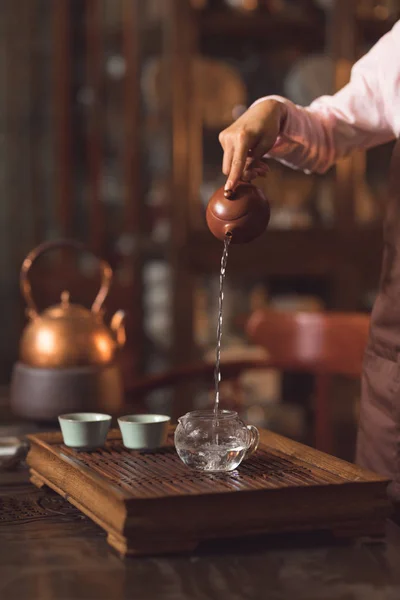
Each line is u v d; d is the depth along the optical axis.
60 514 1.35
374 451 1.65
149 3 4.23
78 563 1.13
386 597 1.02
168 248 4.25
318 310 4.52
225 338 4.39
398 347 1.61
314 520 1.20
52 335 2.03
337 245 4.43
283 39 4.37
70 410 2.00
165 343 4.33
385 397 1.63
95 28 4.20
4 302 4.34
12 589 1.04
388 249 1.66
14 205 4.32
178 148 4.21
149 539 1.15
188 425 1.30
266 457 1.40
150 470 1.31
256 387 4.48
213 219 1.53
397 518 1.55
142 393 2.74
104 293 2.18
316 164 1.76
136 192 4.29
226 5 4.29
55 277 4.23
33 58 4.27
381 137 1.78
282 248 4.38
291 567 1.12
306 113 1.70
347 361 2.93
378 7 4.39
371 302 4.51
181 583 1.06
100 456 1.41
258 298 4.45
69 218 4.28
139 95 4.25
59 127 4.23
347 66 4.35
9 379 4.38
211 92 4.27
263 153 1.59
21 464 1.68
